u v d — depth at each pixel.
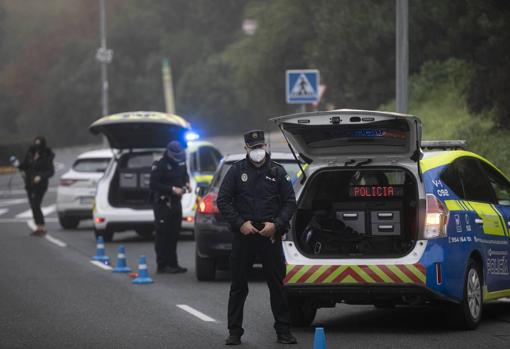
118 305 36.78
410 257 29.38
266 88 142.38
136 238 66.00
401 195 31.44
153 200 47.25
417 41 90.19
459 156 32.47
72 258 53.69
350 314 34.81
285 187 28.66
